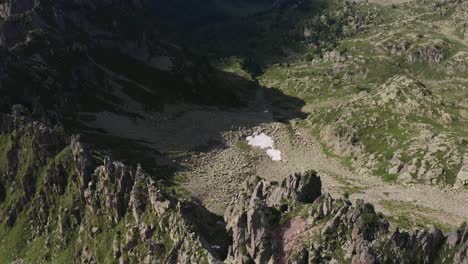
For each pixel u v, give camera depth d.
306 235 79.06
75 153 116.00
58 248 109.69
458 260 71.81
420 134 172.50
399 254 73.12
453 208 136.75
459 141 162.25
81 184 112.31
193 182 156.12
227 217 101.56
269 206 89.06
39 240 115.19
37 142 127.88
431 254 74.38
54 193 118.50
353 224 77.00
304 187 91.25
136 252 92.12
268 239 80.50
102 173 107.75
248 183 103.06
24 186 124.19
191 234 85.94
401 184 154.50
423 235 74.75
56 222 114.81
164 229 90.88
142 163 161.12
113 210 102.81
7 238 120.25
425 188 149.38
